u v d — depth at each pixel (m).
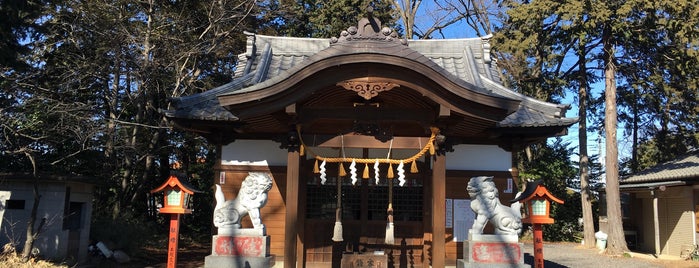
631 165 28.69
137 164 19.77
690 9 16.88
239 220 8.80
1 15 10.89
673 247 19.23
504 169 11.18
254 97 8.24
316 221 11.02
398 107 9.30
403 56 7.98
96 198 17.23
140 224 15.66
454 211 11.05
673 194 19.41
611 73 19.55
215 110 10.60
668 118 23.20
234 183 11.11
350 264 9.85
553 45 20.06
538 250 8.49
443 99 8.32
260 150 11.23
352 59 8.00
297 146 9.05
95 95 16.83
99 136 14.89
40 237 11.30
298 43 13.98
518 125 10.33
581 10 17.20
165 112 10.29
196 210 24.42
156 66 16.25
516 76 24.69
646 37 18.52
